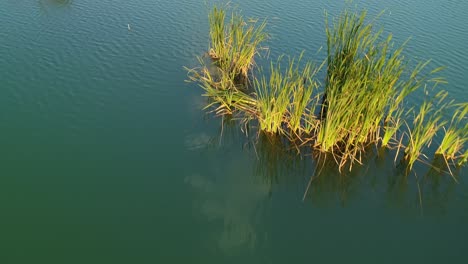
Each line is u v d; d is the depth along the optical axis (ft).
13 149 34.86
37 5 61.52
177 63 49.85
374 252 28.30
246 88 46.32
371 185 34.24
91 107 41.01
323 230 30.19
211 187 33.40
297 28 60.29
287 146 37.68
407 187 33.91
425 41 56.34
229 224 30.27
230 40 47.93
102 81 45.03
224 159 36.45
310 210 32.07
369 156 36.37
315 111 41.04
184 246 28.30
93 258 26.81
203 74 48.06
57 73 45.60
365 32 36.35
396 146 37.09
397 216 31.37
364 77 33.58
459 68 49.80
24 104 40.50
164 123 39.75
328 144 35.55
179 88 45.19
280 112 37.32
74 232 28.43
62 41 51.96
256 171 35.53
